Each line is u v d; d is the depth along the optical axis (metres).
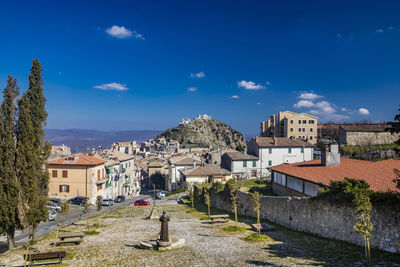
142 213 41.59
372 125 84.50
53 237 25.50
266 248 18.09
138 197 80.06
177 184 88.62
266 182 62.44
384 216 15.76
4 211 23.53
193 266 14.95
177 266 15.08
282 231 23.81
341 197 19.05
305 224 22.73
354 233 17.81
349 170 30.19
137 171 96.38
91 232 26.14
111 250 19.17
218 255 16.80
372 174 26.80
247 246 18.80
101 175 65.25
